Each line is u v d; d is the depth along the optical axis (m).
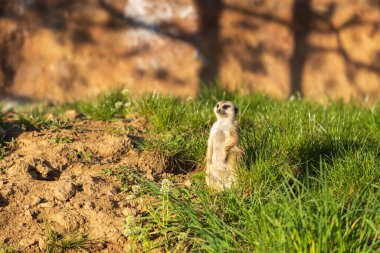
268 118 7.82
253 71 14.77
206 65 14.59
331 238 4.79
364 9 15.43
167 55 14.55
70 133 7.27
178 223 5.55
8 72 14.40
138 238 5.43
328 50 15.15
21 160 6.45
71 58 14.45
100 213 5.73
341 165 6.06
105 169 6.46
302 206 5.17
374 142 7.15
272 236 4.90
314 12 15.28
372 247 4.78
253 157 6.32
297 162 6.44
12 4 14.86
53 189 5.98
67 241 5.41
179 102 8.62
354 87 15.03
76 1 14.84
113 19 14.72
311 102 9.25
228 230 5.34
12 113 8.58
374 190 5.74
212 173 6.18
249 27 15.02
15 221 5.66
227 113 6.16
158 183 6.28
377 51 15.31
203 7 14.91
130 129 7.53
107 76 14.33
